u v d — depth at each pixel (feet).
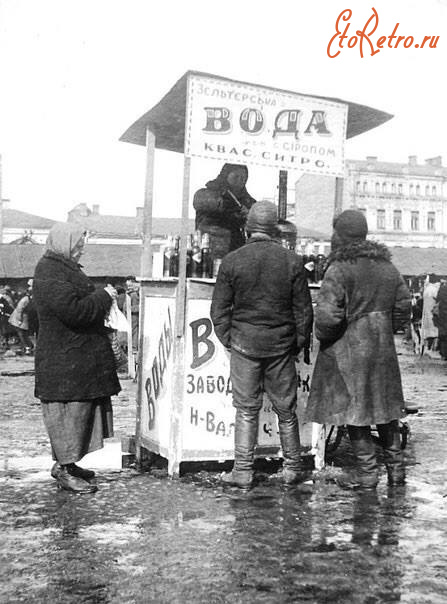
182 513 15.61
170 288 18.79
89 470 18.30
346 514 15.65
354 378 17.08
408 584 11.93
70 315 16.47
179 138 22.84
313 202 228.84
